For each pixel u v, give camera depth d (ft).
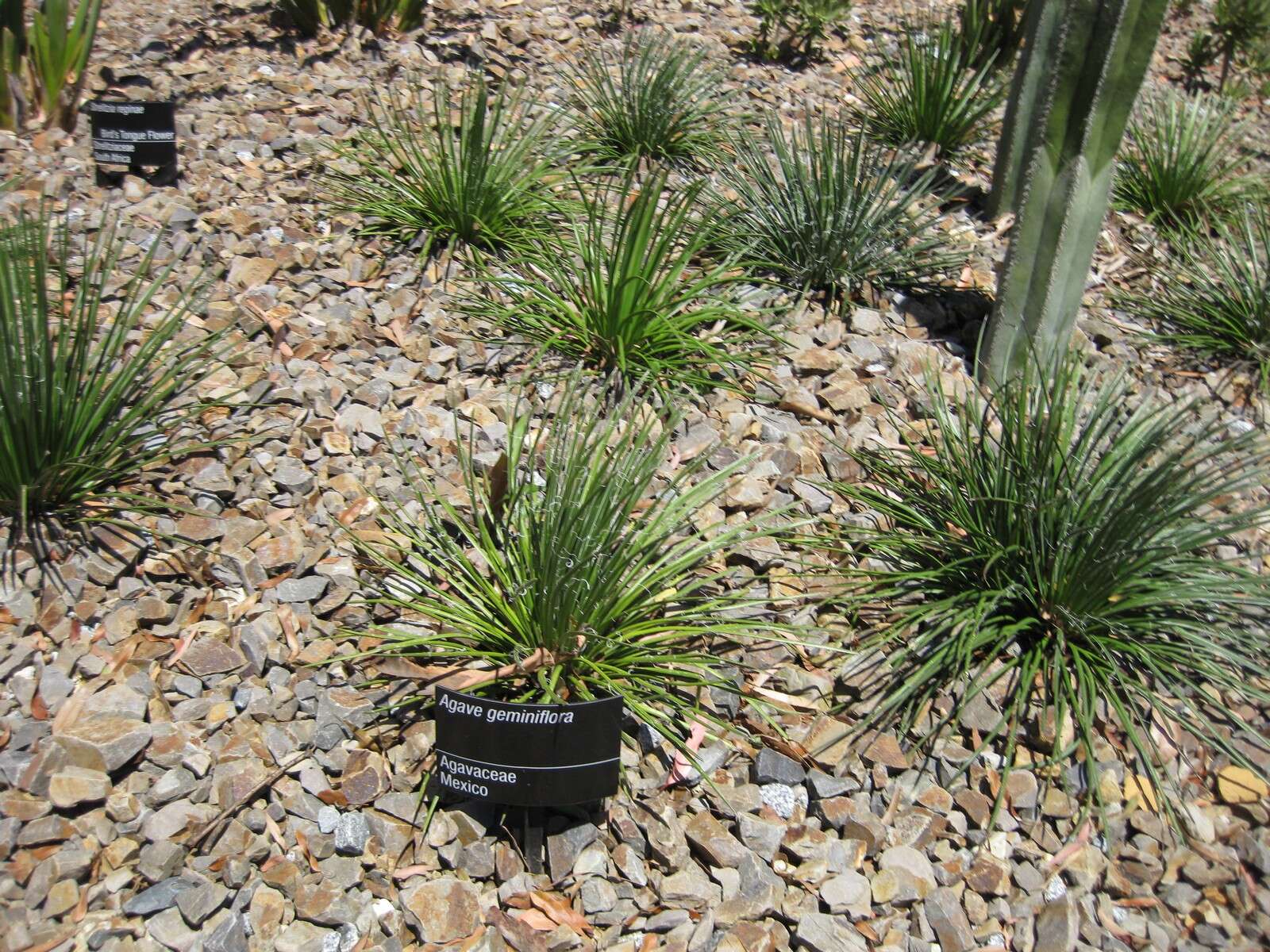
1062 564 9.31
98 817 7.85
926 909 8.08
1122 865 8.54
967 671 8.96
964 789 8.81
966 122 16.74
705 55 17.06
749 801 8.51
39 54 14.62
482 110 12.92
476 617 8.85
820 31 19.12
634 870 8.01
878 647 9.36
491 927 7.63
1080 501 9.77
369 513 10.07
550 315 12.20
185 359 10.69
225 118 15.60
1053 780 8.88
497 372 11.93
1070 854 8.56
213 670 8.82
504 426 11.10
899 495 10.64
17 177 13.55
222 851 7.77
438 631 9.06
